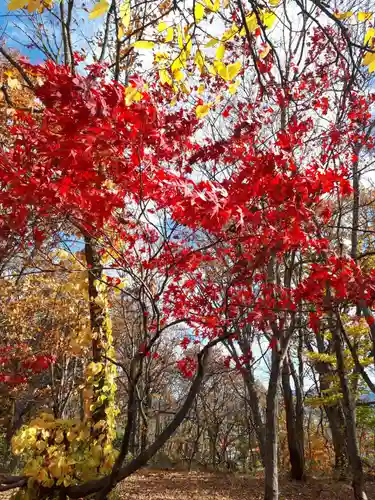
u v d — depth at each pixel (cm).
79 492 318
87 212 257
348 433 663
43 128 204
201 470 1443
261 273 429
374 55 189
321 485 1034
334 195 363
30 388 1089
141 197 224
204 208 221
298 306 412
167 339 1166
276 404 531
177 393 2006
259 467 1447
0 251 283
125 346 884
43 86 184
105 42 497
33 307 884
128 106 205
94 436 416
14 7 171
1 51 304
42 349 882
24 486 363
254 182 261
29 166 236
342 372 674
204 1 202
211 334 529
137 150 212
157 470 1405
